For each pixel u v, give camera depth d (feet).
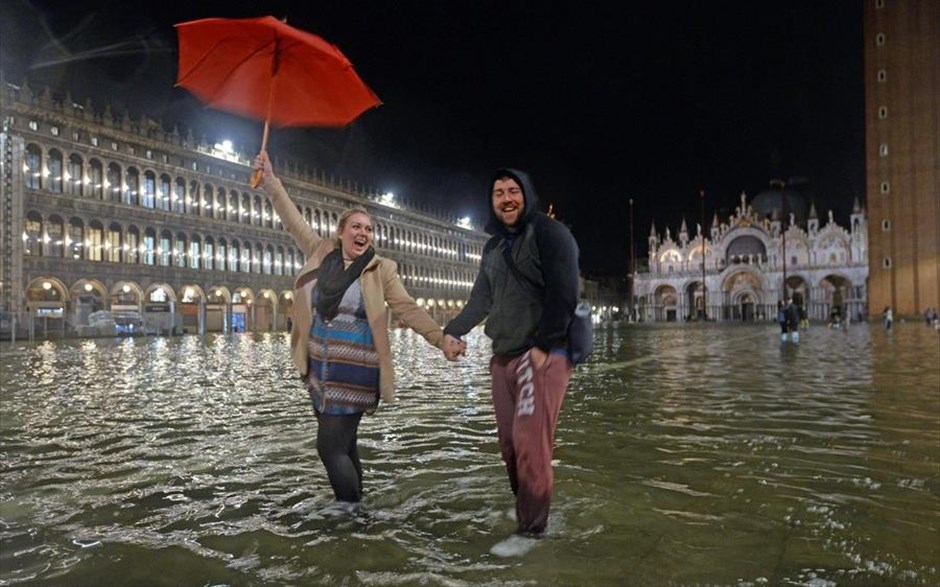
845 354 70.18
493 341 14.08
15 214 157.38
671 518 14.28
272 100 16.19
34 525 14.16
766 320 341.82
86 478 18.19
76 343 121.39
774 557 12.04
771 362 59.62
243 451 21.72
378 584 10.91
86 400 35.01
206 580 11.18
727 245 380.99
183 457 20.81
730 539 13.00
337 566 11.68
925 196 250.78
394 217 314.35
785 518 14.34
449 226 360.07
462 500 15.72
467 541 12.91
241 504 15.57
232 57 15.60
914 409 30.09
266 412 30.42
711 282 378.12
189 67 15.66
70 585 11.04
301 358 15.07
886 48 258.98
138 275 195.31
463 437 24.02
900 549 12.47
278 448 22.20
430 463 19.74
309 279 15.26
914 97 254.47
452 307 357.61
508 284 13.71
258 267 244.01
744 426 26.11
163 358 74.18
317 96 16.42
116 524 14.19
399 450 21.70
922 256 250.78
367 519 14.32
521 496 13.16
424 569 11.50
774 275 360.89
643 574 11.23
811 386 39.73
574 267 13.05
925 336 120.06
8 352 88.58
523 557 12.02
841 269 344.90
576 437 23.94
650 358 66.18
